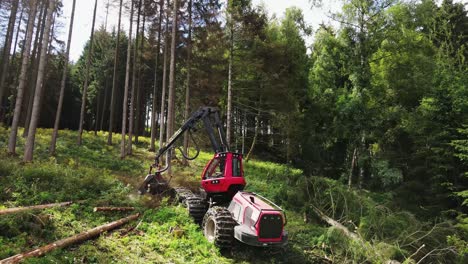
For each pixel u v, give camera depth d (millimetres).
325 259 8680
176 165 20531
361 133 18750
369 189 19797
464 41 19859
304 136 26312
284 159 32156
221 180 9102
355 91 18812
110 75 41562
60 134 27578
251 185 16703
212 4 20484
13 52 31859
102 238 7238
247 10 20594
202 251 7379
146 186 11664
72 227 7566
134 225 8578
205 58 21062
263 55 21891
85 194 10203
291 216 12234
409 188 14586
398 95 19172
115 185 11797
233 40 20406
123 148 20578
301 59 27047
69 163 14781
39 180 10523
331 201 12258
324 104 23156
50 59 29094
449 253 9461
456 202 13445
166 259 6730
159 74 36312
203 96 22797
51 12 14609
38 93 14078
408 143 17797
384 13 18203
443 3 19531
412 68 18328
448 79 14852
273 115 26500
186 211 9703
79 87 45562
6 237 6391
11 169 10898
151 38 23734
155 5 22375
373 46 19062
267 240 7359
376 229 10047
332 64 21922
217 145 10398
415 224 10406
